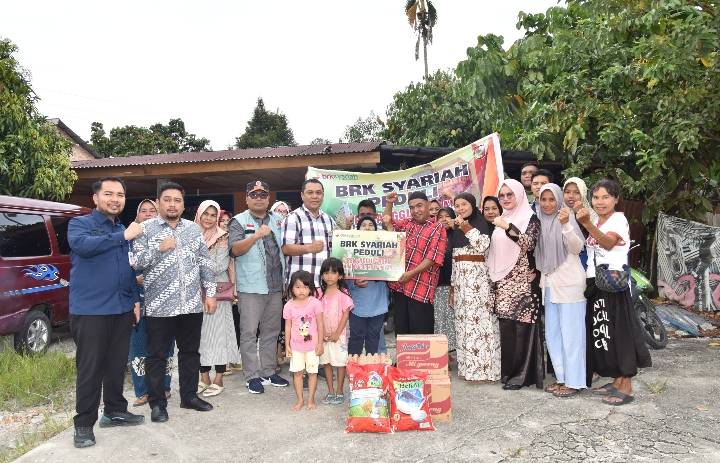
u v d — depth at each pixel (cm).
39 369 565
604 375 452
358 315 497
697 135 698
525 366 489
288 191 1327
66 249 754
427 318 520
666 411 425
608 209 445
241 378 559
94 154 2675
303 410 449
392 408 398
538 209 505
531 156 935
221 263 502
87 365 381
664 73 685
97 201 397
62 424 443
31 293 675
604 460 341
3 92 1028
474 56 1072
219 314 501
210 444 379
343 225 614
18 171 1014
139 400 469
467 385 506
